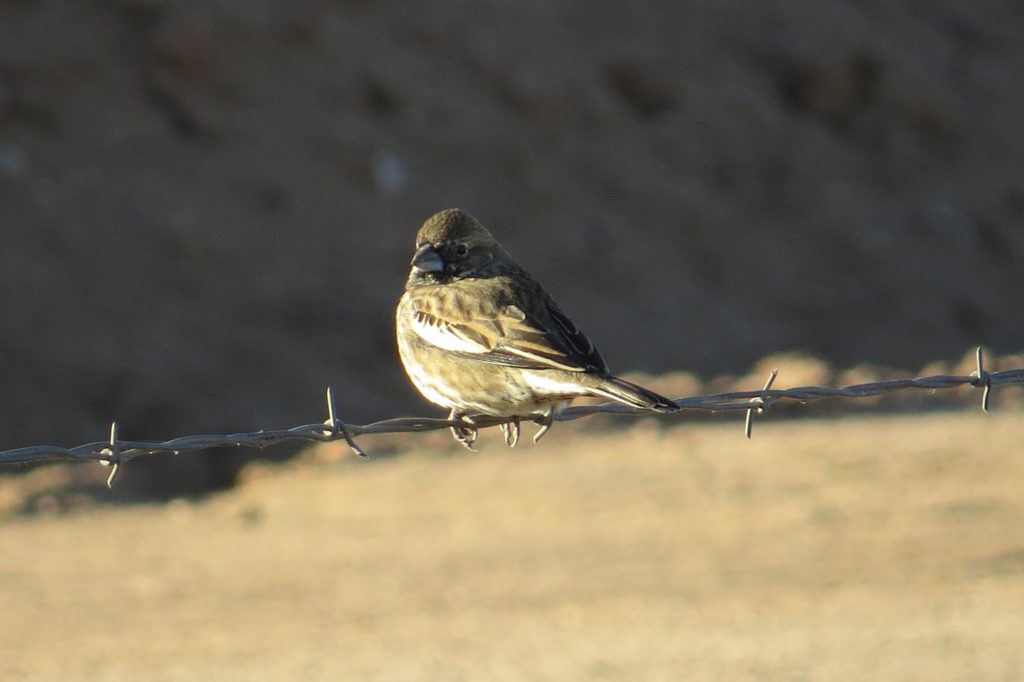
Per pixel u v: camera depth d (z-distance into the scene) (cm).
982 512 1314
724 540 1251
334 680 896
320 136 2800
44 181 2472
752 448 1588
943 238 3155
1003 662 891
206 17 2794
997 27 3778
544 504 1385
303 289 2450
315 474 1555
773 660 905
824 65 3394
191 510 1466
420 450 1628
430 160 2880
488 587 1129
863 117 3400
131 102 2683
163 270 2394
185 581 1181
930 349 2820
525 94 3056
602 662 916
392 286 2570
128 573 1212
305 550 1271
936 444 1584
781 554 1202
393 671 909
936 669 874
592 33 3278
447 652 958
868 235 3083
